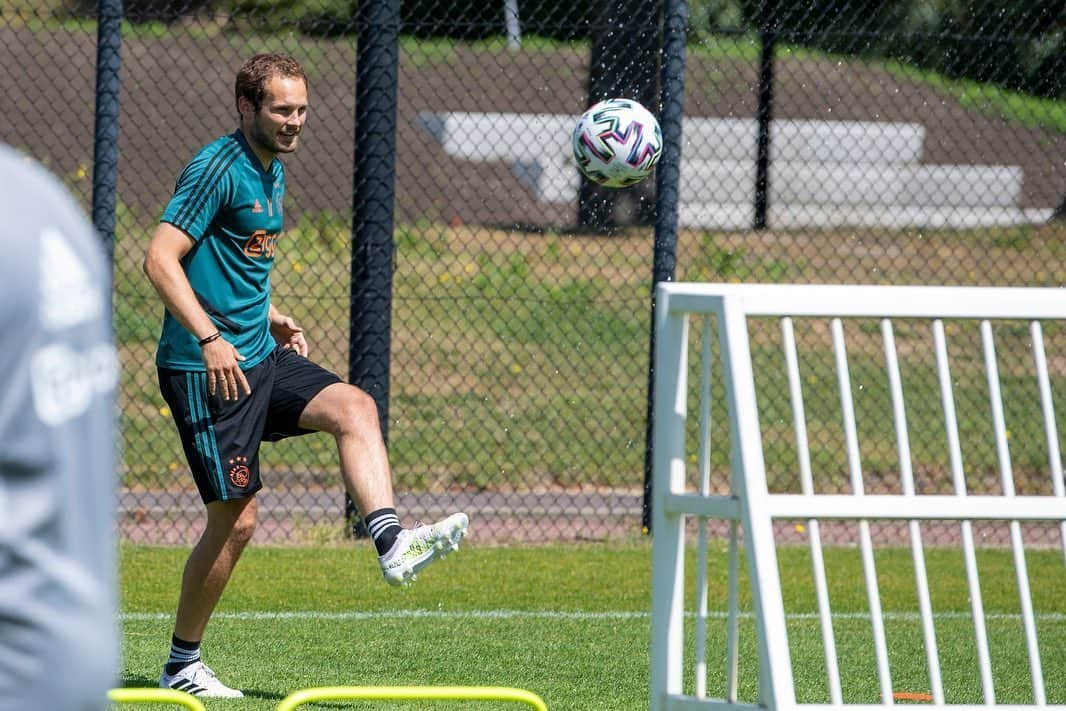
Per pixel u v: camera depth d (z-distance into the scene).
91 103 59.91
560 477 34.44
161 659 20.11
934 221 63.03
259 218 17.12
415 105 68.81
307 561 27.11
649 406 29.33
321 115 62.69
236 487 17.11
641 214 52.91
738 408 12.47
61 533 4.95
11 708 4.88
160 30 59.53
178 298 16.45
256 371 17.27
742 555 28.41
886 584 26.67
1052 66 33.25
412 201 62.34
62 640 4.92
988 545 30.73
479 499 32.34
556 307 46.25
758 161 33.91
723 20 41.31
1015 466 36.25
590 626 22.83
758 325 45.09
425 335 43.09
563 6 41.66
